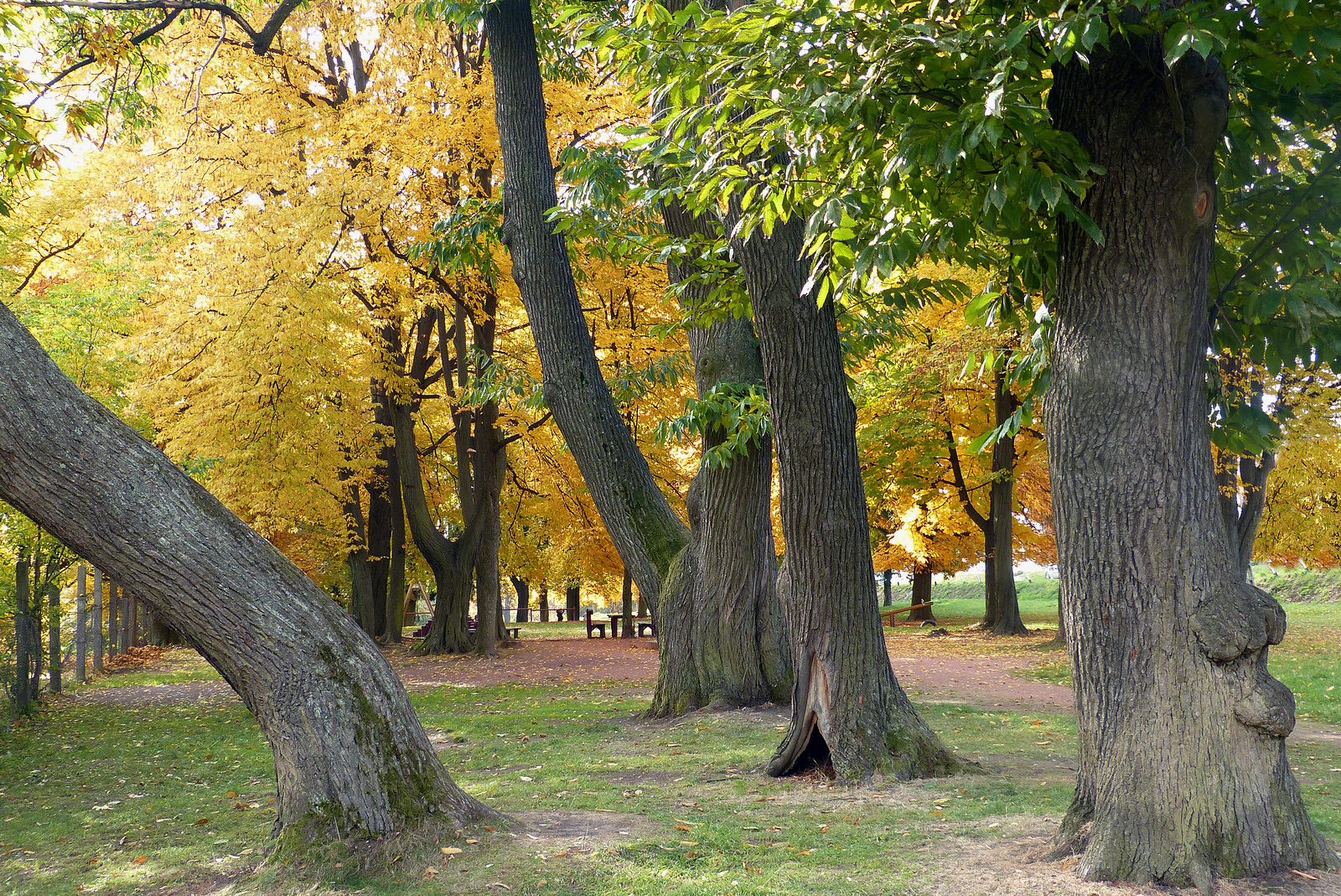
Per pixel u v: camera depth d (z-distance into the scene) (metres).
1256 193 4.12
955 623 29.84
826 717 6.35
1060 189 3.24
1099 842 3.70
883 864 4.13
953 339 17.58
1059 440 3.88
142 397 15.09
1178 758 3.56
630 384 10.92
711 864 4.20
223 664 4.33
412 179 17.28
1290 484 17.83
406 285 17.44
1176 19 3.08
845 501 6.37
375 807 4.33
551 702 12.27
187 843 5.08
